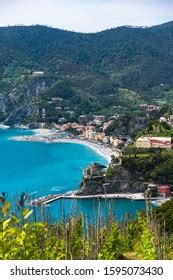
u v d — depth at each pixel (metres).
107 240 62.66
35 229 18.34
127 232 87.31
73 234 61.44
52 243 36.81
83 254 44.34
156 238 54.19
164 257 49.09
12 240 17.45
